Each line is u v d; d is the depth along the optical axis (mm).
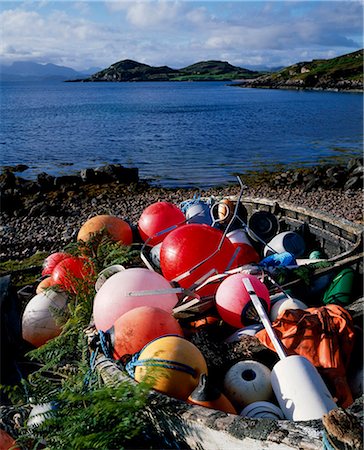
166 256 5531
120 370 3965
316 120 44906
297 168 23062
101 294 5008
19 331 6348
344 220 7336
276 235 7527
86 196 17719
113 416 3414
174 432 3443
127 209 16016
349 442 2824
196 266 5293
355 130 37188
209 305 5207
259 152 27797
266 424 3166
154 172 22484
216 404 3588
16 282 8797
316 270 5934
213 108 62469
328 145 30281
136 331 4262
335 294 5836
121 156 26844
